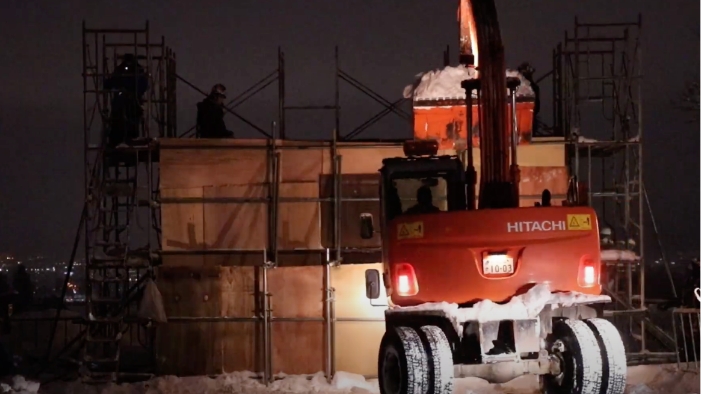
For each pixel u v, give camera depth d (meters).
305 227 18.95
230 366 17.92
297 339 17.98
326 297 17.98
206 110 19.83
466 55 15.30
